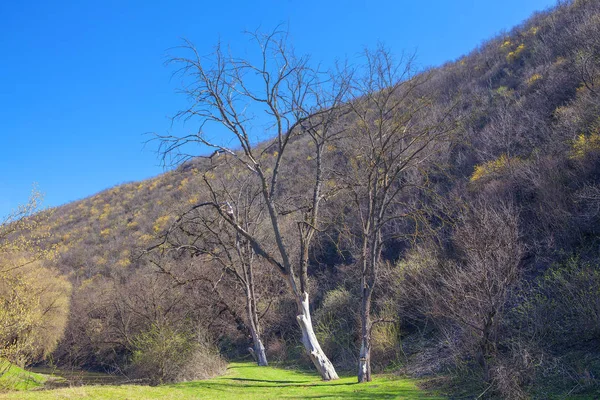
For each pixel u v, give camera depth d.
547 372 8.07
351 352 16.89
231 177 23.27
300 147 36.00
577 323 9.02
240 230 13.87
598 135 14.37
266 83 13.59
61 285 26.00
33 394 9.29
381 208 12.52
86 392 9.73
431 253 13.81
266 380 14.01
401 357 13.87
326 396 9.37
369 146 12.80
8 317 14.38
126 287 25.30
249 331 23.70
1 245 15.00
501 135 20.20
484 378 8.25
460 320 9.06
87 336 25.72
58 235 52.09
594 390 7.09
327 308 20.38
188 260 24.80
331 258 25.28
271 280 24.78
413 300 15.09
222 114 13.42
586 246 12.09
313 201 13.99
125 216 51.59
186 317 22.08
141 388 11.20
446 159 19.56
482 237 8.94
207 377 15.95
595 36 21.52
